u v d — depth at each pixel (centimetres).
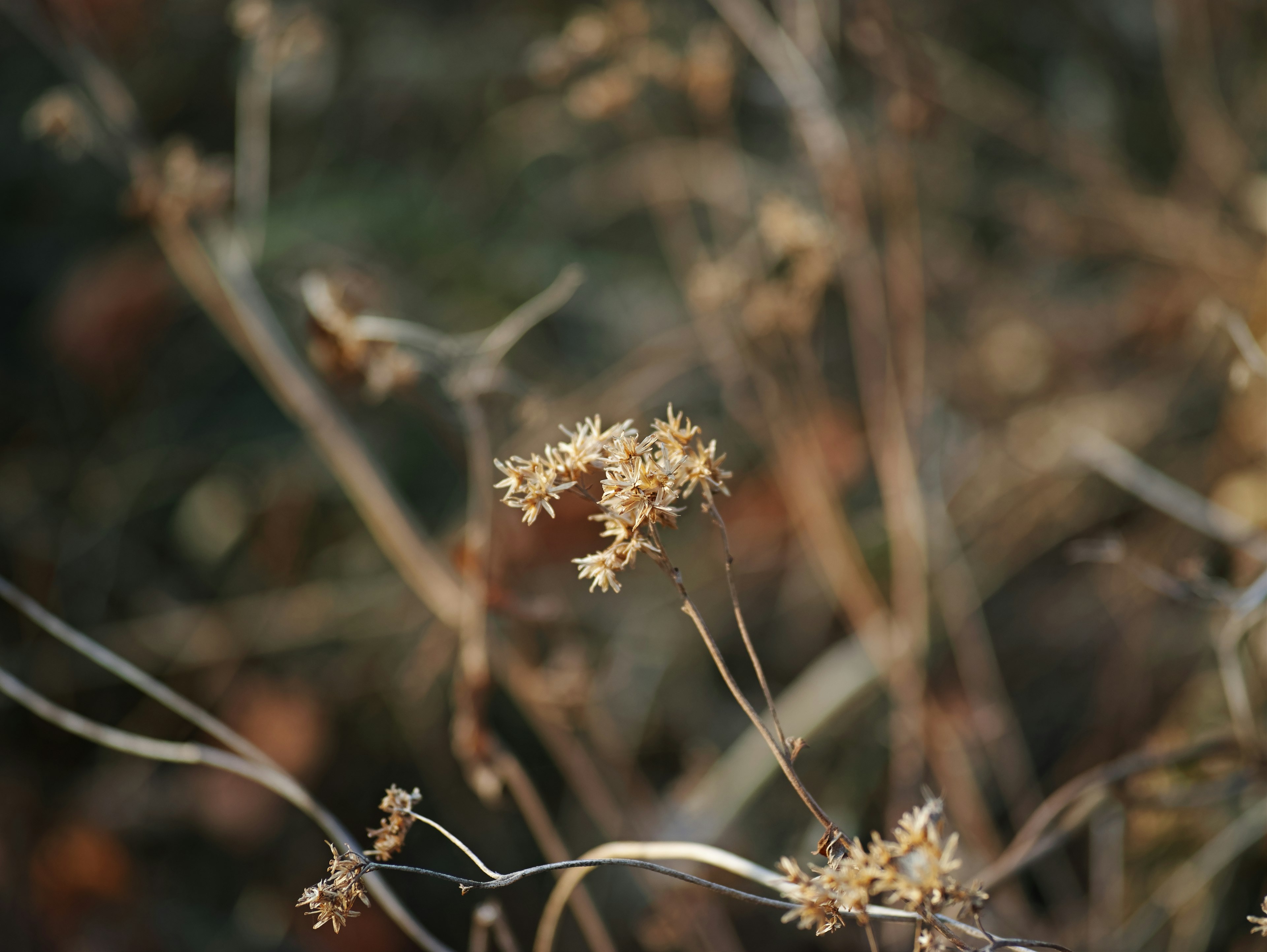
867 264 198
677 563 241
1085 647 226
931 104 197
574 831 213
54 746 226
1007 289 261
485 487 142
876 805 211
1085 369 249
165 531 255
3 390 264
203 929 208
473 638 144
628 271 281
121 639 234
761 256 206
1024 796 201
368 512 173
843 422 248
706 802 194
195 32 290
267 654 236
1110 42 293
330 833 119
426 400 150
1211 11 269
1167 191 268
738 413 216
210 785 221
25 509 248
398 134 296
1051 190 269
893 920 79
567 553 222
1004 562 234
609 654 225
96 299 263
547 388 247
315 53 243
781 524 242
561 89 278
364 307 155
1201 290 236
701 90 200
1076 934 180
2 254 278
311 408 173
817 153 192
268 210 278
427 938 116
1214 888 180
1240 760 143
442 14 303
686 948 173
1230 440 217
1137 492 183
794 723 204
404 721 226
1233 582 208
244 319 175
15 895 203
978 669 206
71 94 211
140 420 265
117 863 211
